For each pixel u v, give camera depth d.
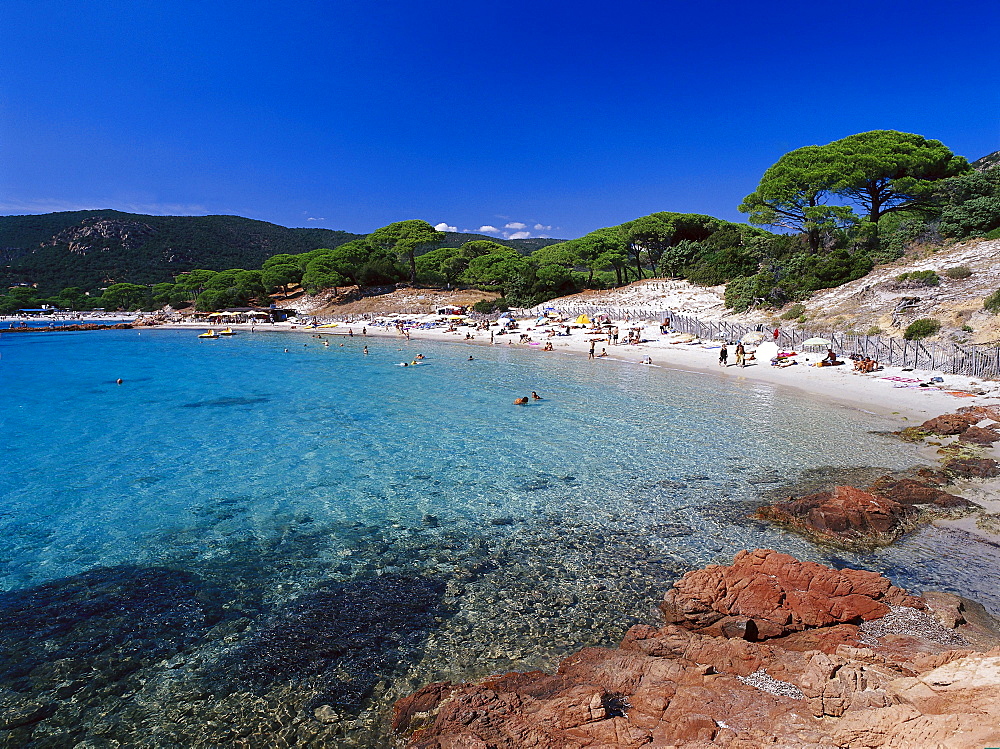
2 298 139.12
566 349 49.84
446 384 32.94
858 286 45.03
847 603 9.13
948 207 49.53
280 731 7.45
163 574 11.59
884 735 5.68
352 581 11.23
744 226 77.69
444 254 105.56
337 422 23.92
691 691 7.05
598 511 14.24
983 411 20.27
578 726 6.61
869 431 20.30
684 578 10.20
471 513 14.33
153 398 29.62
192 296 124.38
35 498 15.63
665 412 24.48
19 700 8.03
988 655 6.74
